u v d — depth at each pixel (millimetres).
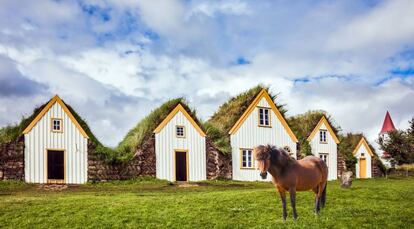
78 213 19297
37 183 35312
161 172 40094
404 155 62125
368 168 58375
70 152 37438
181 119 41906
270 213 18656
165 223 17703
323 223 16531
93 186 34312
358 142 58562
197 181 40250
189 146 41781
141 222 17891
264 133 46344
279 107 48531
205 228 16875
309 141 52438
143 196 24609
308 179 16125
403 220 17531
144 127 41188
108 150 38688
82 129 38125
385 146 63156
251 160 44969
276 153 15391
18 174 35438
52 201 22047
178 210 19375
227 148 43312
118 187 33531
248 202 20812
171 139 41062
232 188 32969
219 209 19469
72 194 27234
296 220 16125
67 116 37875
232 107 47562
